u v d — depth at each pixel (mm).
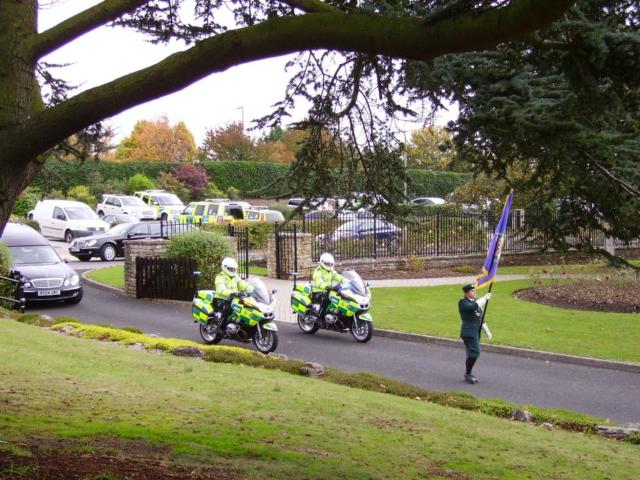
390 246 27078
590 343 13828
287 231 24391
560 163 5758
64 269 19094
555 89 5863
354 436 7137
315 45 4496
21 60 4863
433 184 48438
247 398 8500
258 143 56781
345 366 12398
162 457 5590
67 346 11234
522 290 21578
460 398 9492
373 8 5605
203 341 14203
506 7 3998
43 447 5504
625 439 8102
